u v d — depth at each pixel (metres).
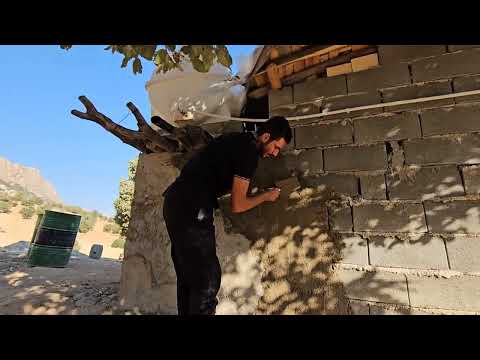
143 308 2.79
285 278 2.36
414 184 2.19
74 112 2.28
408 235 2.12
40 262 5.54
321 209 2.40
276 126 1.94
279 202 2.54
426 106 2.30
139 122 2.30
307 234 2.39
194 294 1.61
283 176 2.60
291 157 2.62
